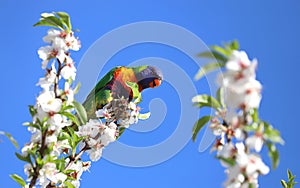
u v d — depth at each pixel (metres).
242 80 3.99
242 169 4.11
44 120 5.61
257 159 4.14
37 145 5.72
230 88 4.09
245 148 4.22
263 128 4.04
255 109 4.08
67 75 5.91
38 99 5.61
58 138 6.06
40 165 5.58
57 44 5.92
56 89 5.82
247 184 4.11
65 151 6.53
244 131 4.12
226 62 4.04
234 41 4.11
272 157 3.98
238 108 4.10
